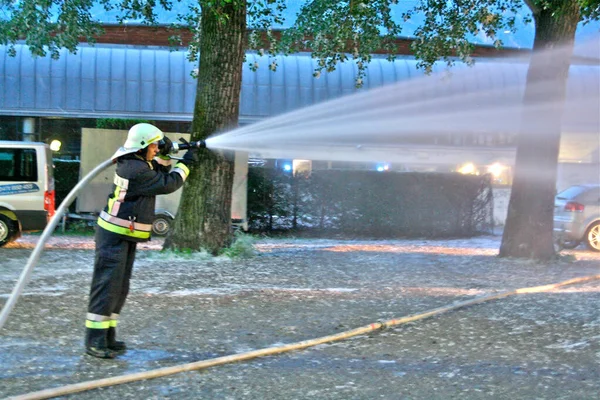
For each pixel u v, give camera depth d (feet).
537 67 36.70
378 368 17.16
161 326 20.98
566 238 47.01
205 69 35.86
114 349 17.88
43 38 37.65
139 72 67.51
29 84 65.36
